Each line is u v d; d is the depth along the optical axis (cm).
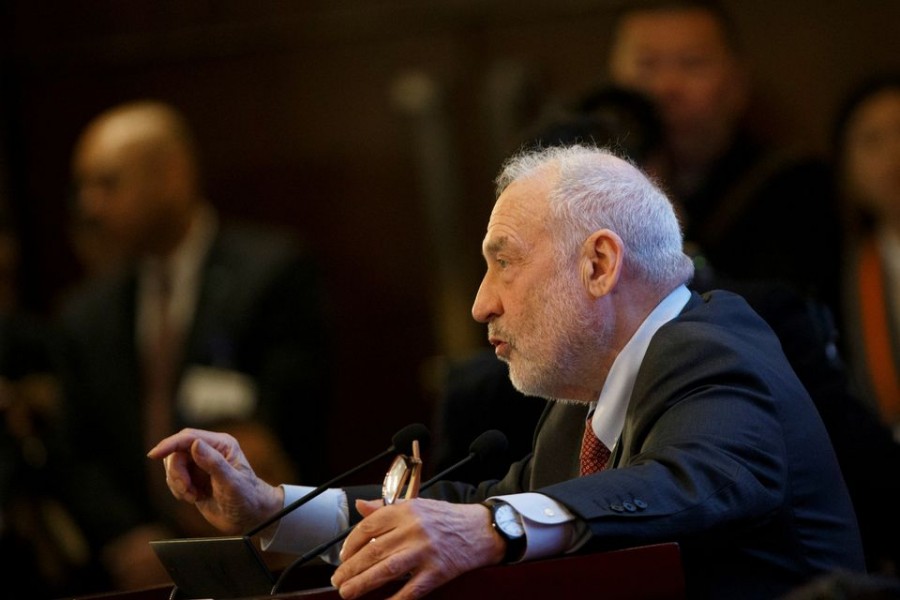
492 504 599
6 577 1463
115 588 1485
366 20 1902
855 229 1414
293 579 753
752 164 1370
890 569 890
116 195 1577
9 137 2006
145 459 1527
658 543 600
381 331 1906
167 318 1560
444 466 886
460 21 1864
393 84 1894
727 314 694
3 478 1477
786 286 847
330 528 746
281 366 1531
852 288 1382
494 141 1797
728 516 608
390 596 587
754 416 635
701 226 1177
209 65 1950
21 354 1553
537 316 686
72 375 1552
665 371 655
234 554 642
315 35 1916
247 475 723
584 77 1816
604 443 694
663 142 976
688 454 617
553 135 895
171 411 1527
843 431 843
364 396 1908
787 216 1161
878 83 1434
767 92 1744
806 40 1736
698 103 1393
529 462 777
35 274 1998
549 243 686
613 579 591
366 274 1912
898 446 862
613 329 686
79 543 1498
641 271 686
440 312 1861
